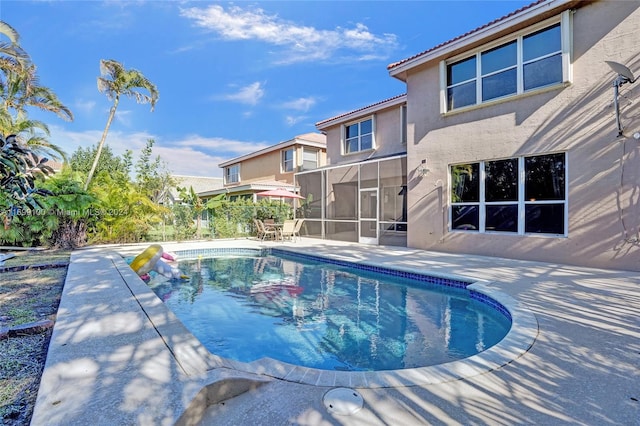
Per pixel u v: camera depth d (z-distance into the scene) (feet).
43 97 53.42
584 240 24.36
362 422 7.36
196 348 10.26
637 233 22.22
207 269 32.12
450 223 32.71
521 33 27.58
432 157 33.91
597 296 16.72
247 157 83.10
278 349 14.55
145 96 62.39
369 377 9.26
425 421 7.39
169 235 49.32
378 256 31.40
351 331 16.34
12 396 8.20
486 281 20.24
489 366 9.84
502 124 28.73
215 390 8.09
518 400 8.17
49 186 38.37
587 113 24.29
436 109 33.58
